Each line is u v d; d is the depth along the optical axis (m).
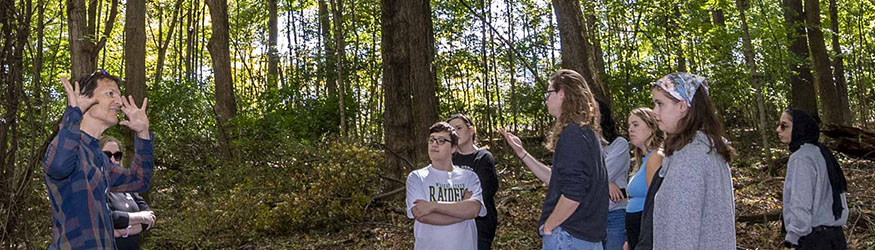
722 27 15.66
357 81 20.09
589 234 3.39
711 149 2.86
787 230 3.89
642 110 4.45
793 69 18.31
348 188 9.62
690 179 2.83
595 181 3.39
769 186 10.91
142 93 10.36
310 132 15.74
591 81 10.66
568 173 3.31
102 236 3.11
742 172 13.04
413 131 10.70
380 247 8.27
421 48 11.24
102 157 3.25
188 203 9.30
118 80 3.36
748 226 7.63
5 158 4.45
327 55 19.86
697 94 2.90
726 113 22.88
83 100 3.11
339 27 13.96
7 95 4.45
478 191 4.36
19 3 4.58
